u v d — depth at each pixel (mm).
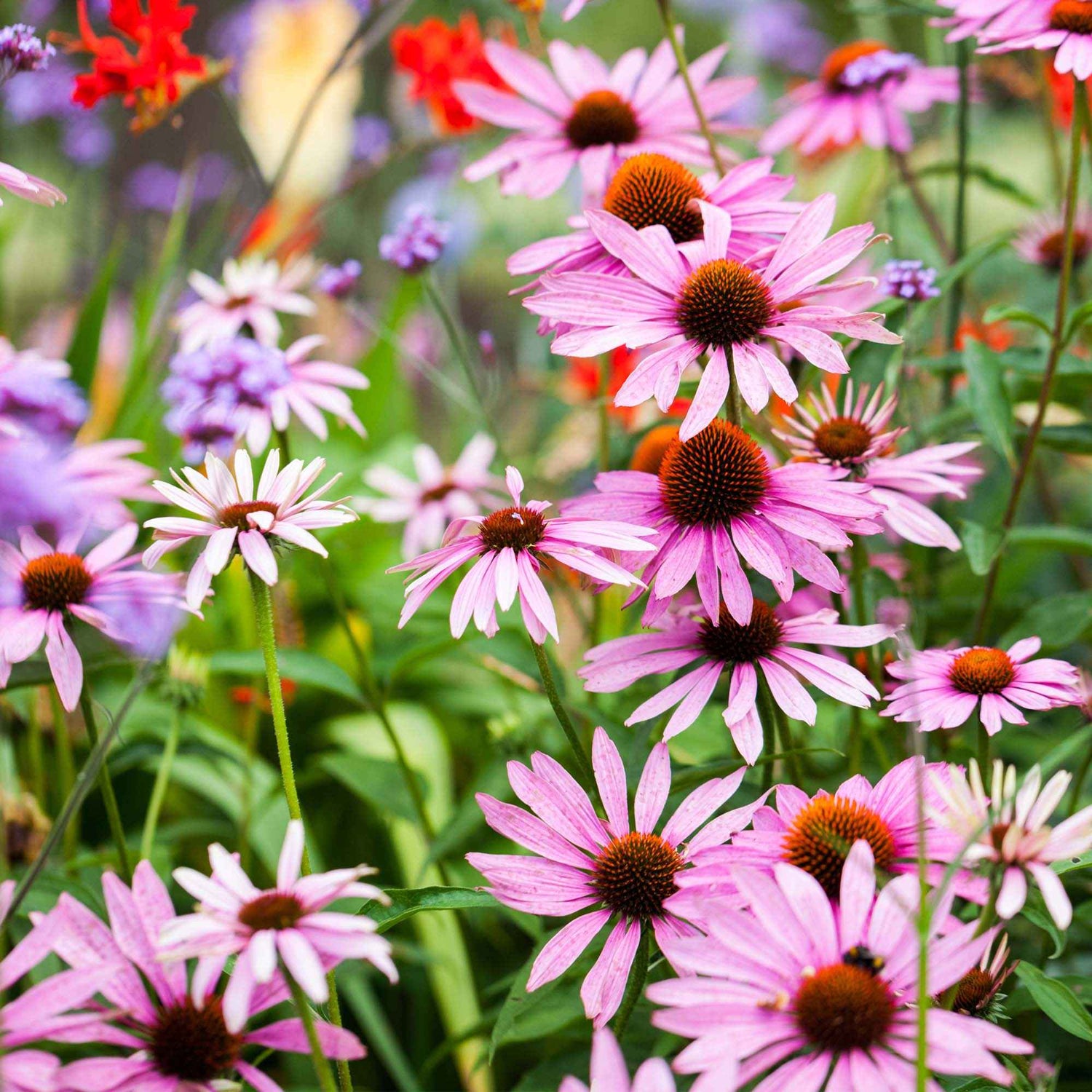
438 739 1419
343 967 1253
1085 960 1235
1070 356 1278
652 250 1134
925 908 998
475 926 1346
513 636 1325
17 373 1138
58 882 1146
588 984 1068
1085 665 1375
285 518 1091
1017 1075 1072
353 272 1354
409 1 1320
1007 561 1398
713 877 1056
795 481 1129
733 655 1129
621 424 1415
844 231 1123
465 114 1442
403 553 1481
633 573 1127
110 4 1279
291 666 1268
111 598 1144
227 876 1024
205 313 1317
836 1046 1009
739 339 1120
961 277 1353
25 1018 1009
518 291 1180
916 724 1046
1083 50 1176
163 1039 1022
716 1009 1013
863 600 1184
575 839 1088
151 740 1392
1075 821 1026
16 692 1322
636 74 1290
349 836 1418
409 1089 1280
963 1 1216
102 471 1221
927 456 1177
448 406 1997
